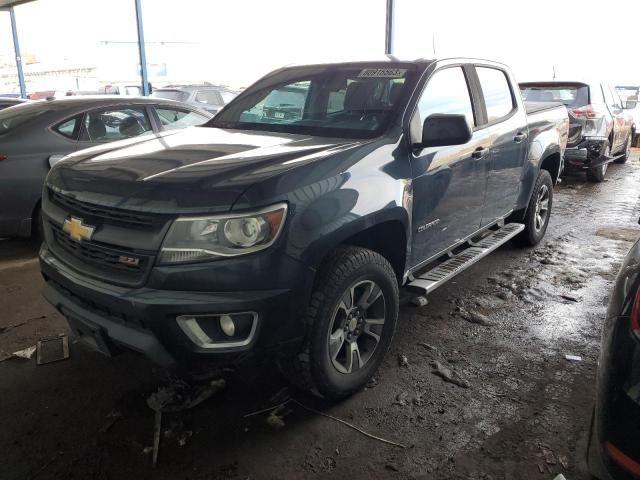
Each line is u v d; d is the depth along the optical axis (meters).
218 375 2.94
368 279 2.65
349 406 2.72
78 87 37.12
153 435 2.51
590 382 2.93
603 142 8.06
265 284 2.14
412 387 2.89
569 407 2.71
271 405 2.73
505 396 2.81
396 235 2.91
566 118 5.41
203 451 2.41
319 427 2.56
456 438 2.49
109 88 23.03
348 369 2.70
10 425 2.58
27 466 2.31
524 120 4.39
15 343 3.36
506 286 4.27
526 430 2.54
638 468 1.61
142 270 2.16
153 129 5.76
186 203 2.11
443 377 2.97
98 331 2.32
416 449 2.42
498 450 2.41
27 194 4.82
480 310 3.83
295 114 3.36
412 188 2.88
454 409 2.70
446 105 3.35
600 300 4.00
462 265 3.62
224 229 2.08
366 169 2.59
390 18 10.95
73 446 2.44
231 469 2.30
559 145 5.18
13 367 3.08
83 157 2.80
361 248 2.64
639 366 1.66
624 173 9.59
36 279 4.44
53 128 5.02
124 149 2.86
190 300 2.08
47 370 3.06
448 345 3.33
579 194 7.79
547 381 2.94
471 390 2.86
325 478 2.25
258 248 2.12
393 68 3.28
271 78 3.78
